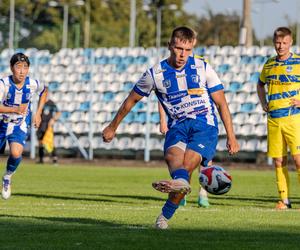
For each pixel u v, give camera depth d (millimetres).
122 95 60500
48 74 63094
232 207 23781
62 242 14938
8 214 20297
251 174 44688
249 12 64562
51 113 54594
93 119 60375
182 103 16984
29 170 45938
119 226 17500
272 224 18312
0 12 140000
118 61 61781
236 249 14289
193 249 14203
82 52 63312
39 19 139750
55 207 22781
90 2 141875
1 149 25703
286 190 24188
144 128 58344
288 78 23984
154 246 14461
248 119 55688
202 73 16969
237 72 57281
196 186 35656
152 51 61062
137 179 38906
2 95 24766
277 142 24172
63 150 60781
